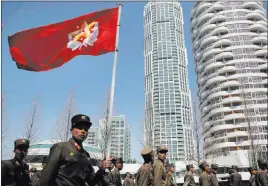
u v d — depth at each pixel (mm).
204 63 88062
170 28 135125
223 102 77062
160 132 92688
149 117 37000
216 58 84438
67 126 31688
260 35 85312
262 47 84625
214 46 86250
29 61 6699
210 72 85938
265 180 9203
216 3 90688
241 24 86875
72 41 6918
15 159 4961
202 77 89500
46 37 6855
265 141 67562
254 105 73000
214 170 10203
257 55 83438
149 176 6020
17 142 4977
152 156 6273
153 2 145125
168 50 128250
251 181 11859
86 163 3420
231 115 73500
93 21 7027
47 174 3143
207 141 78562
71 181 3209
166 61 125375
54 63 6766
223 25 87500
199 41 92438
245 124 70562
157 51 129625
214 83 82875
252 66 81062
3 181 4707
